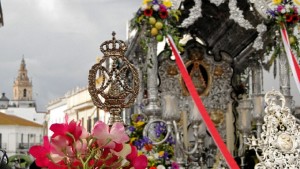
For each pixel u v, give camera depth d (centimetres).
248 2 934
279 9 923
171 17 898
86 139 356
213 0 930
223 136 1098
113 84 484
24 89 10919
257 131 925
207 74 1106
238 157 989
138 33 962
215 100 1105
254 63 1141
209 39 1181
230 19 994
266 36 970
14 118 6838
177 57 860
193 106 880
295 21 930
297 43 949
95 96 480
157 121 843
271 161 603
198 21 1097
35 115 8594
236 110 1086
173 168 780
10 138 6450
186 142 996
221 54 1116
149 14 875
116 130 360
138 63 1148
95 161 356
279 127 611
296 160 605
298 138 608
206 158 1046
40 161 359
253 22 1012
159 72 1060
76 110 4797
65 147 352
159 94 1054
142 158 374
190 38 1196
